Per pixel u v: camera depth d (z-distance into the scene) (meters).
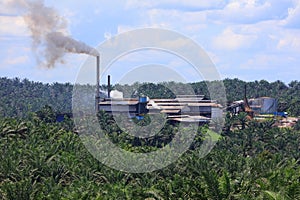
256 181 68.19
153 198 73.31
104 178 86.31
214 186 63.03
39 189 81.50
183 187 71.00
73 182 84.44
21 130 124.62
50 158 95.94
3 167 90.31
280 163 92.25
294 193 54.62
